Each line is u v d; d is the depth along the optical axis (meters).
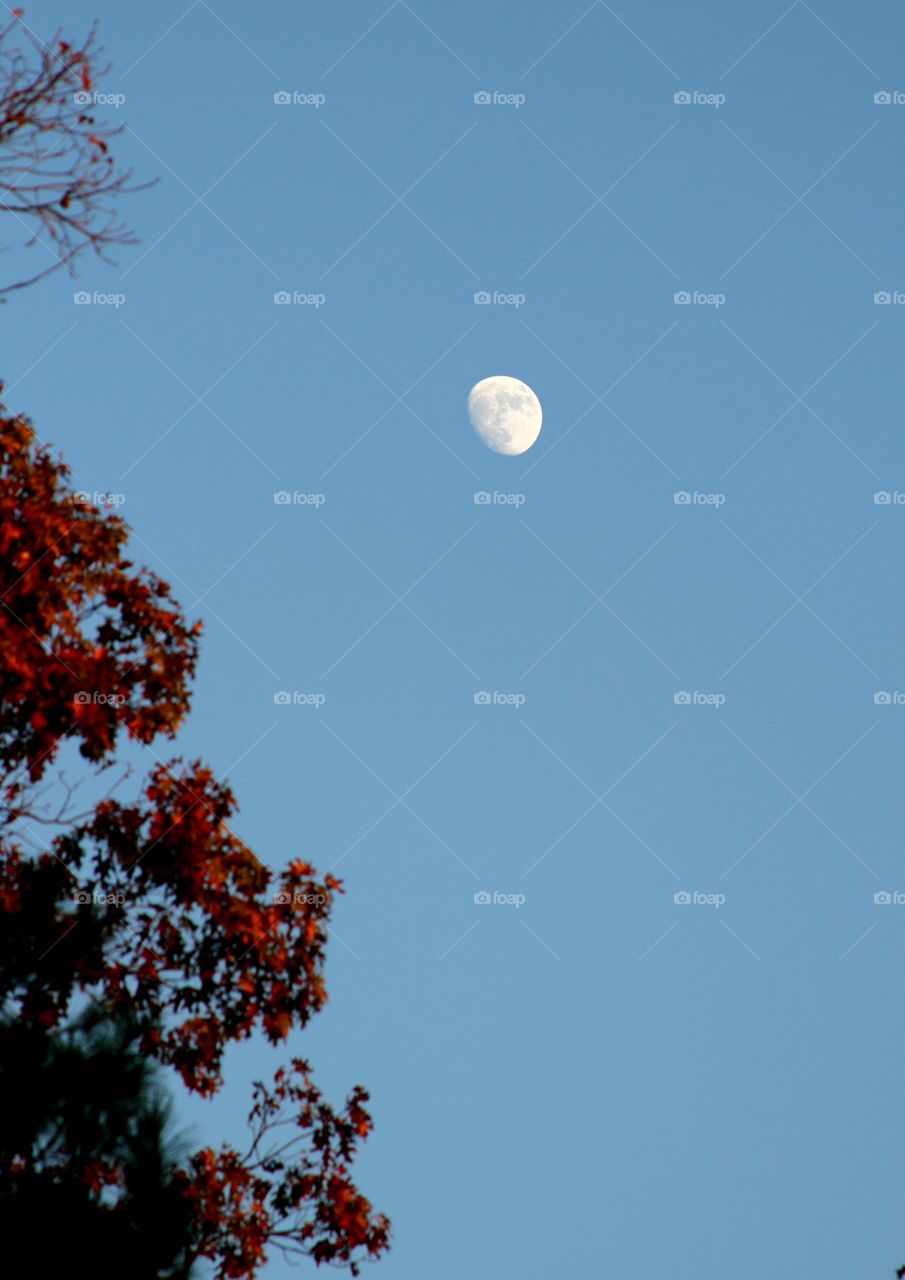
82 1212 26.95
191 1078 32.03
